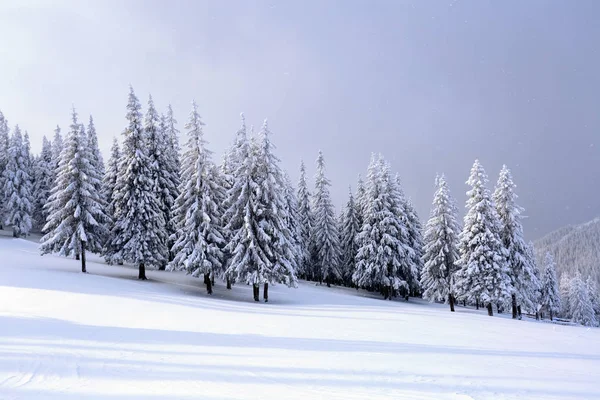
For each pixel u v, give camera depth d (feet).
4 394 21.42
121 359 29.58
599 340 55.01
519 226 115.24
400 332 50.03
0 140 180.65
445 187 125.59
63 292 70.13
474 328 59.00
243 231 97.14
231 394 22.07
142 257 103.86
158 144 125.70
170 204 126.00
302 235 161.99
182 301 73.05
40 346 33.09
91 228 107.24
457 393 23.66
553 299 213.05
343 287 165.48
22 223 163.02
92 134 173.37
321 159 160.66
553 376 29.48
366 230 137.90
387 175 141.69
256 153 101.76
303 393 22.59
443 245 121.19
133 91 110.42
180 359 30.12
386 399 21.94
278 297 106.83
